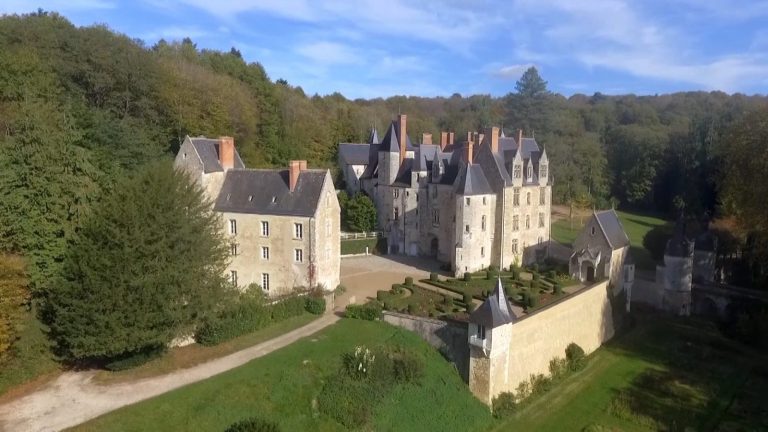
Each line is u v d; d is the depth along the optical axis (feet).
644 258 296.51
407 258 270.26
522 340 159.33
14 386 123.54
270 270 195.11
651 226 379.35
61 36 252.01
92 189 144.87
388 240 284.82
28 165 134.62
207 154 203.82
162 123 283.79
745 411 153.17
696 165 389.80
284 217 190.39
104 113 236.02
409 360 146.10
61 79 246.68
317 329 162.09
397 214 281.33
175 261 133.59
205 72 334.44
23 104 181.68
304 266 189.06
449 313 174.19
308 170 197.36
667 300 233.96
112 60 257.14
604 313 207.41
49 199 134.51
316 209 186.60
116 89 264.11
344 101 562.25
